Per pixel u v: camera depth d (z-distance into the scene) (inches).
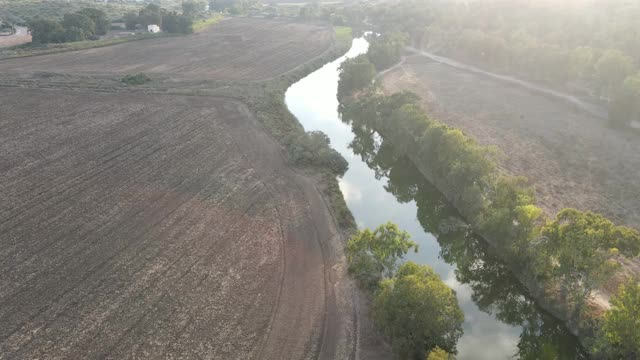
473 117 3747.5
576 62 4237.2
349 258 1993.1
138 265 1993.1
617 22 5211.6
